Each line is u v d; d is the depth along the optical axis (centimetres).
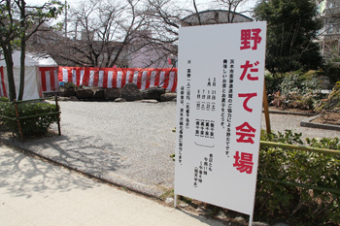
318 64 1416
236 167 276
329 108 869
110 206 329
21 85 698
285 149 285
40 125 626
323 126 746
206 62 274
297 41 1384
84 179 411
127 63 1794
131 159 491
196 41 276
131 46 1644
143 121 822
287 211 303
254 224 285
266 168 286
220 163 283
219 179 286
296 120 848
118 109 1045
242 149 270
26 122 600
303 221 288
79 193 364
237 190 278
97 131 695
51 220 299
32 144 570
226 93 269
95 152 526
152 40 1420
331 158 262
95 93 1566
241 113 265
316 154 267
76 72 1557
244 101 262
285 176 281
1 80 1216
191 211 316
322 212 284
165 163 472
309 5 1316
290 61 1295
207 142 286
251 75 255
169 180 402
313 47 1359
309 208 283
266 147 287
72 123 784
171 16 1331
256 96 256
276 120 854
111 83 1506
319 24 1405
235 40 258
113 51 1897
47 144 572
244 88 260
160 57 1414
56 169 451
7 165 468
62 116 886
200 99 283
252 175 269
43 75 1573
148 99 1408
